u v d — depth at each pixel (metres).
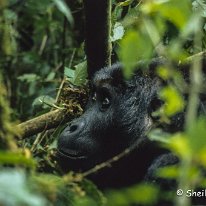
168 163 5.55
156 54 6.34
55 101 7.52
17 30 10.49
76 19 9.68
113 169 6.18
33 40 10.73
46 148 7.17
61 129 7.03
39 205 2.80
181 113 5.77
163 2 3.99
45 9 10.22
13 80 9.84
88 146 6.13
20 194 2.76
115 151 6.17
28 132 6.96
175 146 3.09
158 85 5.99
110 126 6.17
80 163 6.12
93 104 6.44
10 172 2.88
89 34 6.43
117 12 7.30
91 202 4.04
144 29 3.93
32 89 9.55
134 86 6.16
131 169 6.15
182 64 5.98
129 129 6.09
